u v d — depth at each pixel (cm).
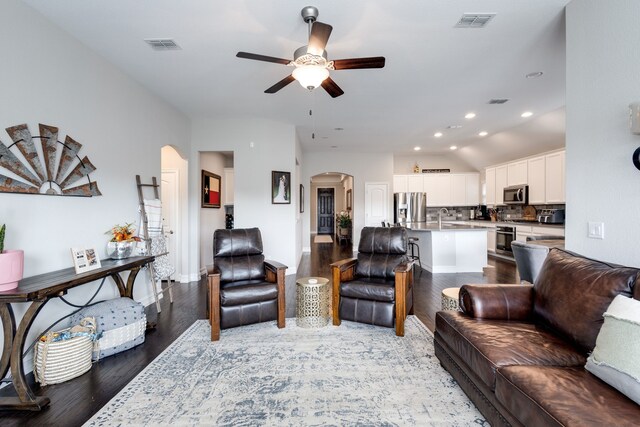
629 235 183
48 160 242
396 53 303
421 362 236
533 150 634
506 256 662
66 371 211
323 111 480
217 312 279
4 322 182
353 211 840
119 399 191
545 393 122
